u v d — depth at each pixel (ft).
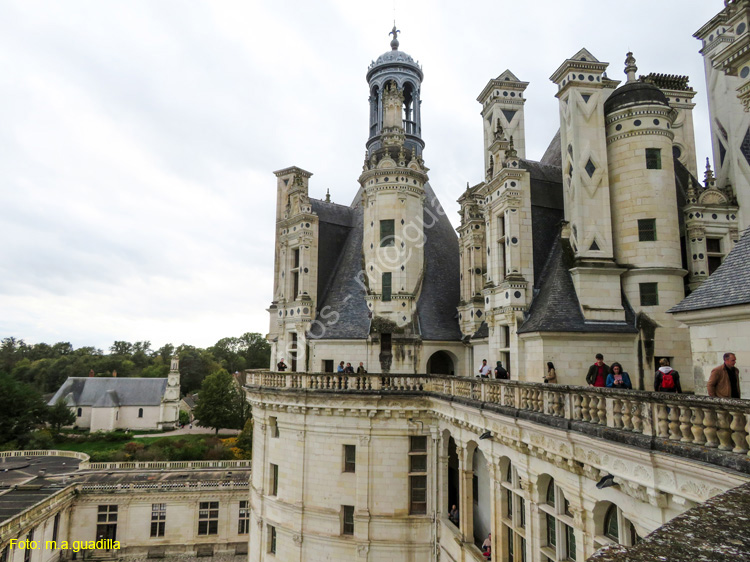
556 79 81.82
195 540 164.76
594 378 51.90
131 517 163.63
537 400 50.72
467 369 110.73
